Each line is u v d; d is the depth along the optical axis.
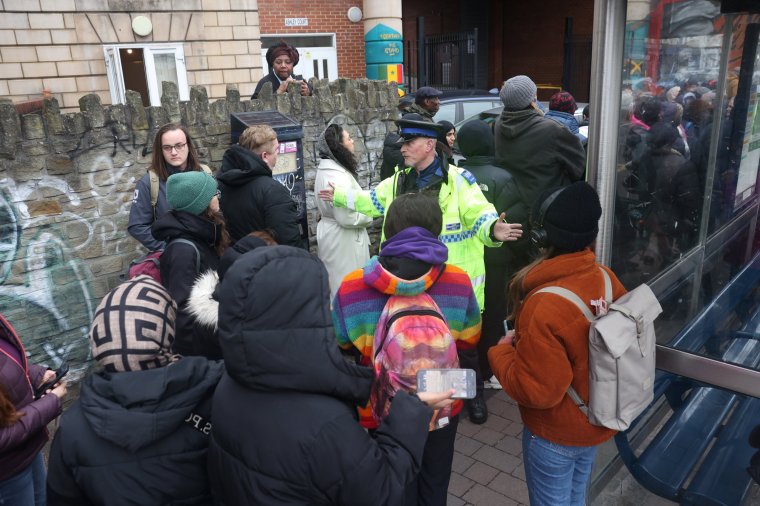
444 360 1.91
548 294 1.88
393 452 1.50
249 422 1.41
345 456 1.36
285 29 13.28
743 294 3.01
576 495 2.21
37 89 6.54
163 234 2.73
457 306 2.20
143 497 1.52
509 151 3.63
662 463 2.71
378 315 2.11
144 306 1.63
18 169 3.49
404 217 2.14
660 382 2.68
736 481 2.54
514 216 3.61
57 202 3.67
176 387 1.52
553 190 1.96
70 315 3.83
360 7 13.82
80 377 3.92
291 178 4.44
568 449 2.03
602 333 1.80
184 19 7.28
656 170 2.58
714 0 2.51
